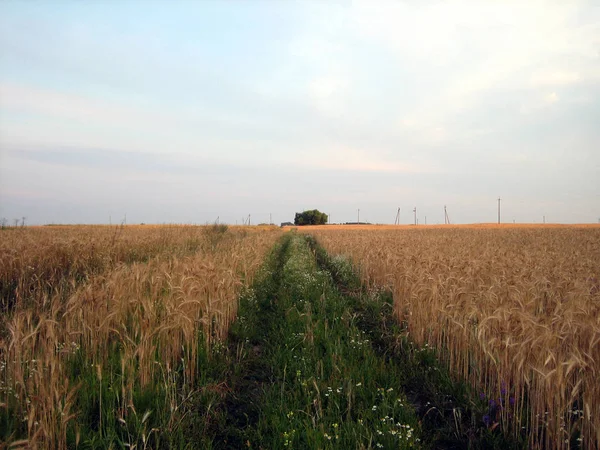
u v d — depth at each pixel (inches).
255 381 232.8
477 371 220.7
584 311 203.0
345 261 691.4
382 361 244.8
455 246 698.2
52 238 617.6
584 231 1626.5
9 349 175.6
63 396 168.2
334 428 167.2
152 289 278.8
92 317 230.1
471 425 187.9
